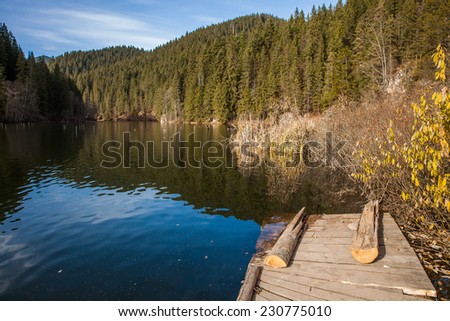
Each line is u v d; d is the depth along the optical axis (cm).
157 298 398
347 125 1303
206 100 5875
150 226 665
